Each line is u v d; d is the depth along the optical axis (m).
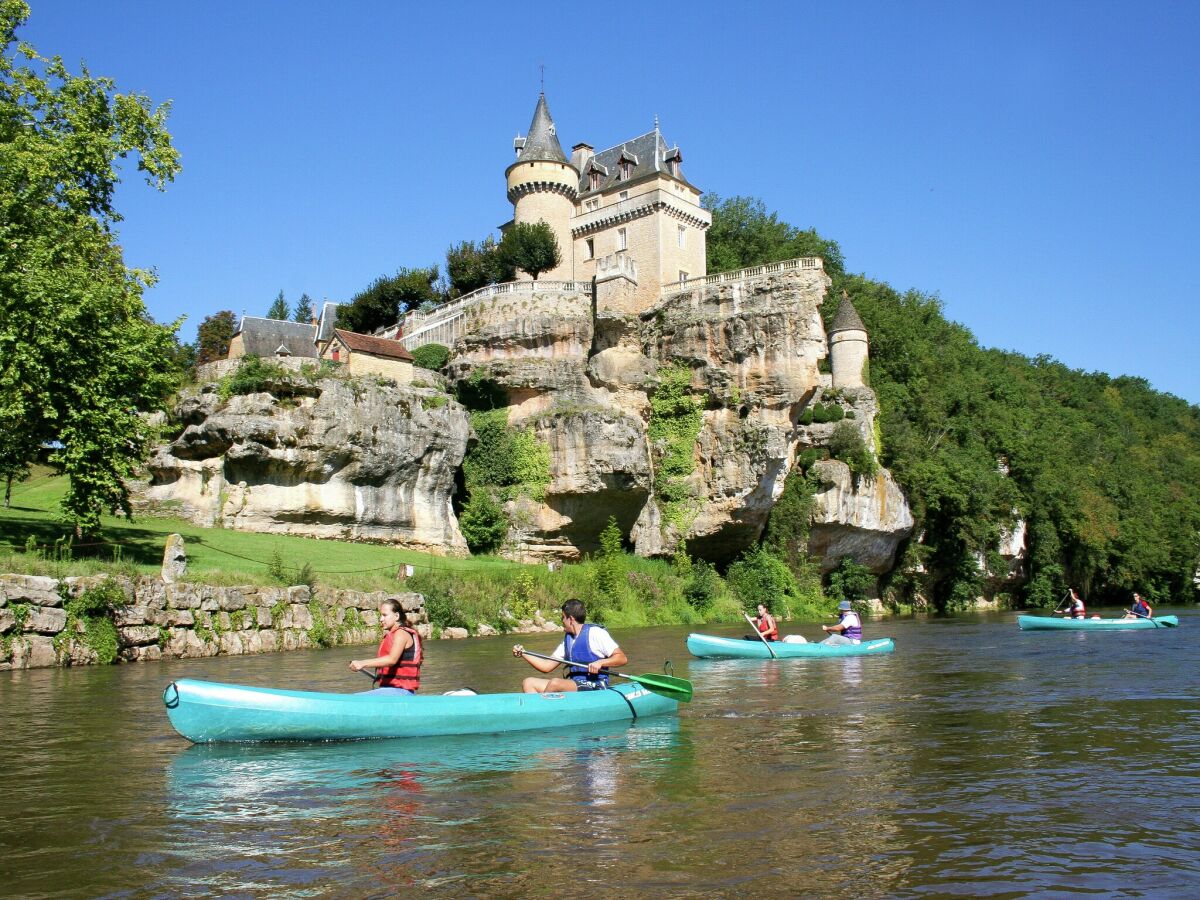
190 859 7.20
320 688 16.70
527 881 6.71
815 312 50.38
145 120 31.12
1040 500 70.19
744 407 51.12
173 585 22.98
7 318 25.42
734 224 76.75
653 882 6.70
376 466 43.97
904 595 63.22
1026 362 114.81
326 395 42.38
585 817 8.31
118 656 21.28
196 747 11.29
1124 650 26.44
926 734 12.50
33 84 29.20
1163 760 10.81
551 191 63.78
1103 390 125.94
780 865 7.06
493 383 52.75
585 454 49.59
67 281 26.59
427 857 7.22
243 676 18.58
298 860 7.16
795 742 11.88
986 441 71.56
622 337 53.16
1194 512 84.50
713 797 9.02
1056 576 69.75
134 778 9.77
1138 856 7.33
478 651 26.41
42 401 25.89
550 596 39.84
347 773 10.00
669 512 52.09
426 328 58.44
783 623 45.84
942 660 23.39
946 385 73.62
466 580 36.44
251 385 41.66
